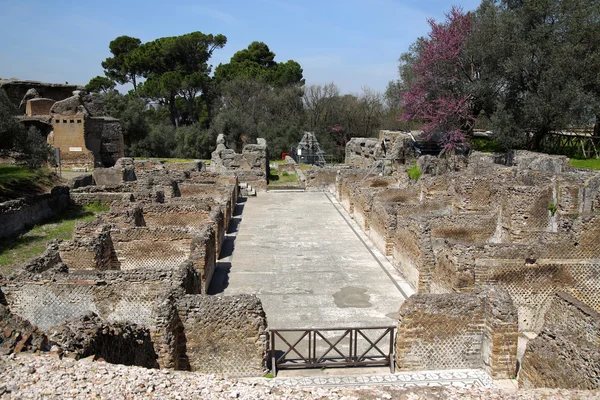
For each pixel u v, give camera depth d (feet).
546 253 52.39
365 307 57.88
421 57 127.75
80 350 29.84
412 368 41.50
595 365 30.25
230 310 39.83
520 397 27.68
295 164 176.86
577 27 95.76
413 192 92.79
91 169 150.30
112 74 270.87
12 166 115.85
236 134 238.27
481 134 144.87
